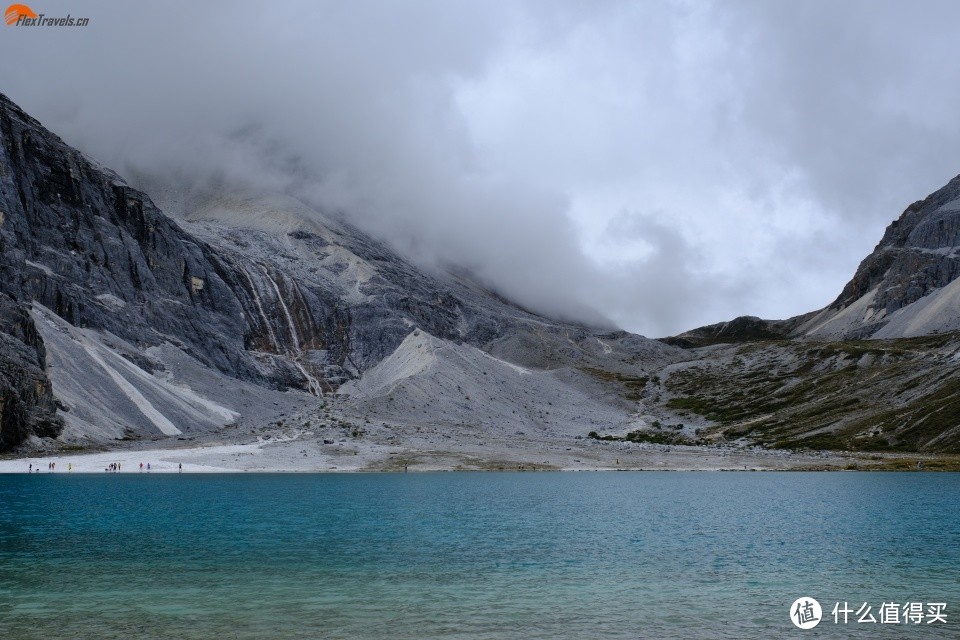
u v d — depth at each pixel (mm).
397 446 162625
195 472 134250
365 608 40562
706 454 186625
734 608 41656
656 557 56094
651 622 38750
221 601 41719
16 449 141125
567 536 65688
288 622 37844
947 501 99188
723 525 73750
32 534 63562
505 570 50750
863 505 93312
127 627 36844
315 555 55125
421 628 37156
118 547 57688
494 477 139125
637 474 152750
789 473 159750
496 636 36094
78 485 108562
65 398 163875
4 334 155750
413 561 53250
